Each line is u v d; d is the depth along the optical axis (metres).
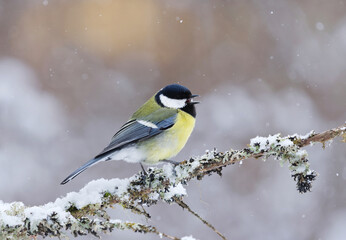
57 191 12.01
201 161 5.85
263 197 12.37
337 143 13.39
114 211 10.38
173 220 11.83
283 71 14.90
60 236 4.89
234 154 5.79
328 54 15.05
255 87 14.53
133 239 10.62
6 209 4.94
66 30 15.11
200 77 14.71
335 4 15.95
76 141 13.17
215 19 15.62
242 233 11.68
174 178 5.78
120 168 12.89
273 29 15.59
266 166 12.93
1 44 14.59
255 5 15.95
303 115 13.85
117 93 14.27
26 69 14.20
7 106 13.13
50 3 15.28
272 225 11.83
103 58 14.97
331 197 12.41
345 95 14.23
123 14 15.31
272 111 13.92
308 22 15.70
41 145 12.84
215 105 14.10
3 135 12.66
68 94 14.01
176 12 15.54
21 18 15.04
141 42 15.14
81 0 15.38
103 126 13.58
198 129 13.73
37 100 13.60
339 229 11.63
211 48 15.25
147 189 5.69
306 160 5.62
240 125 13.66
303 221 11.85
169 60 14.97
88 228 4.91
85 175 12.55
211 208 12.05
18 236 4.82
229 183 12.64
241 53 15.09
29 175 12.10
